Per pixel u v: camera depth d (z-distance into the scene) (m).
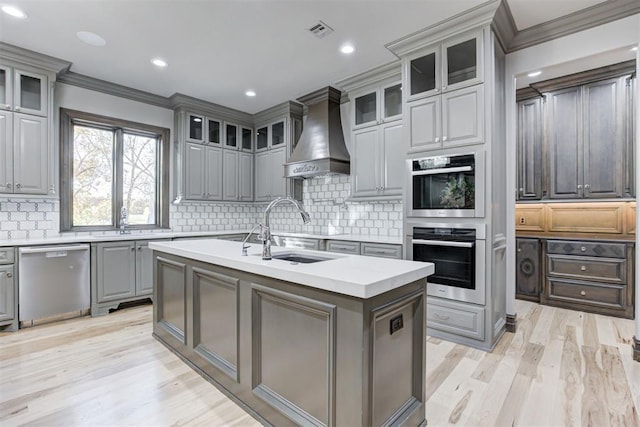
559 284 3.85
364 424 1.33
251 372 1.82
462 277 2.77
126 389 2.07
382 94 3.74
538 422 1.77
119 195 4.31
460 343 2.79
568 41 2.76
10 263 3.07
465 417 1.81
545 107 3.95
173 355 2.55
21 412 1.83
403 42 3.02
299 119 4.97
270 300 1.74
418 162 3.00
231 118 5.16
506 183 3.08
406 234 3.10
